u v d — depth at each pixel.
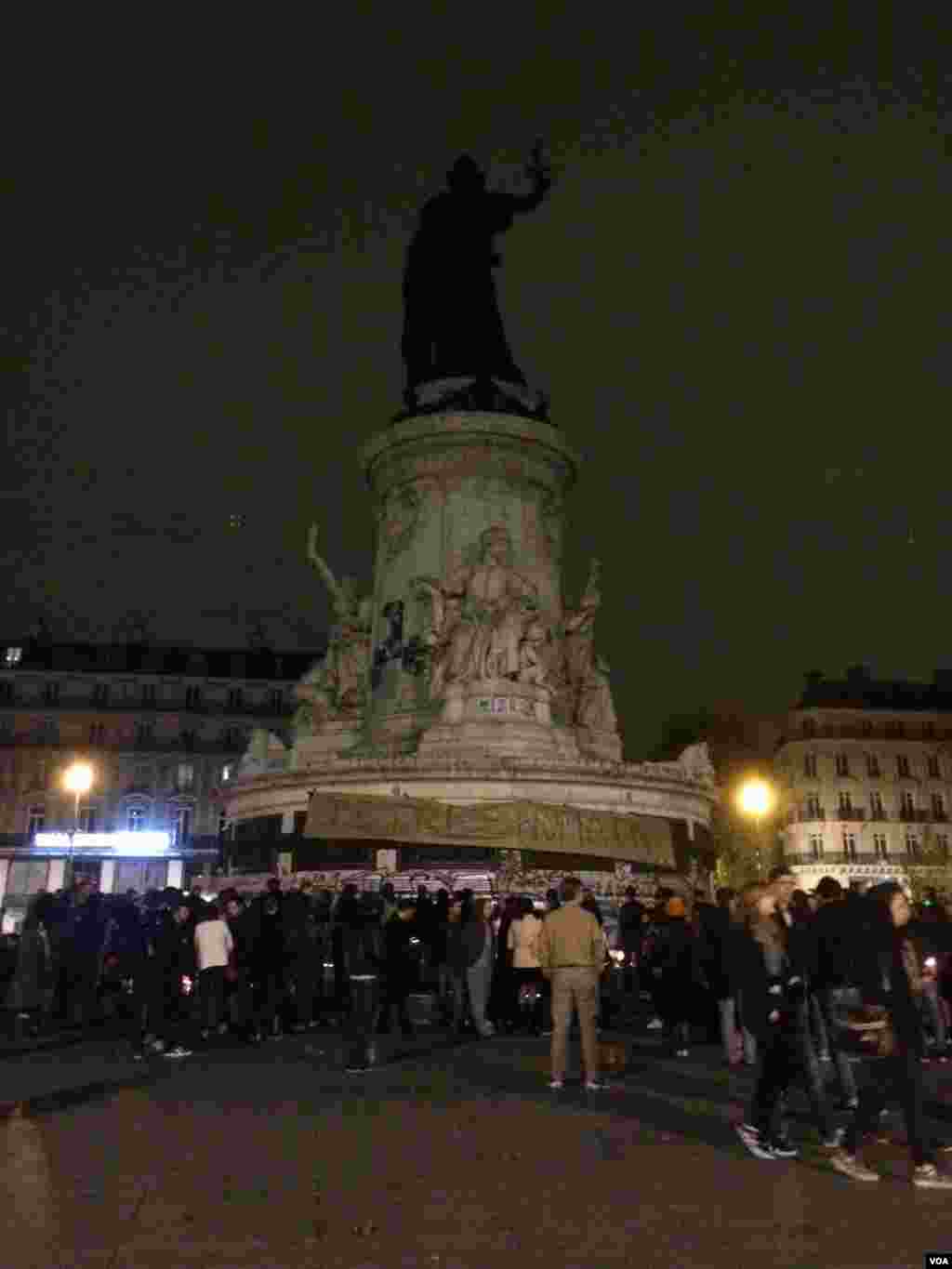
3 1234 3.95
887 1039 4.91
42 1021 11.11
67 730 45.56
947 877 41.53
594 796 14.18
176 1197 4.45
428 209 19.03
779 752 47.31
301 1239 3.90
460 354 17.98
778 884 5.68
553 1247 3.85
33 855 43.66
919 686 49.94
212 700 46.88
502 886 13.03
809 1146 5.53
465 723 14.66
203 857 44.19
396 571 16.80
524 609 15.34
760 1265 3.66
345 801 13.89
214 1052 8.83
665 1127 5.91
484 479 16.69
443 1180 4.76
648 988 10.84
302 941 10.05
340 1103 6.52
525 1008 10.38
